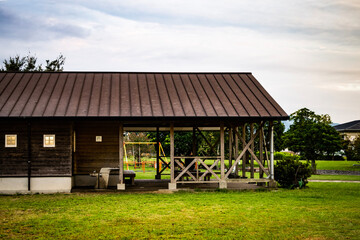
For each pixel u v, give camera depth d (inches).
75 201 558.3
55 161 652.7
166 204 535.5
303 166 734.5
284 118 667.4
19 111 635.5
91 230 394.0
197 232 387.2
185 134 1187.3
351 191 684.1
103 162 713.0
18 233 382.6
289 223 424.2
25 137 649.6
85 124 714.2
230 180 675.4
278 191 668.7
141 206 520.1
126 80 770.8
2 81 732.7
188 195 618.8
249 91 751.1
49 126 655.8
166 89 742.5
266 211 488.4
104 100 687.1
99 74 788.0
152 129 936.9
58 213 474.9
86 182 706.8
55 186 649.6
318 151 1218.6
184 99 707.4
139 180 831.1
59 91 708.7
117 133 720.3
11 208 505.7
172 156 671.1
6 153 644.7
